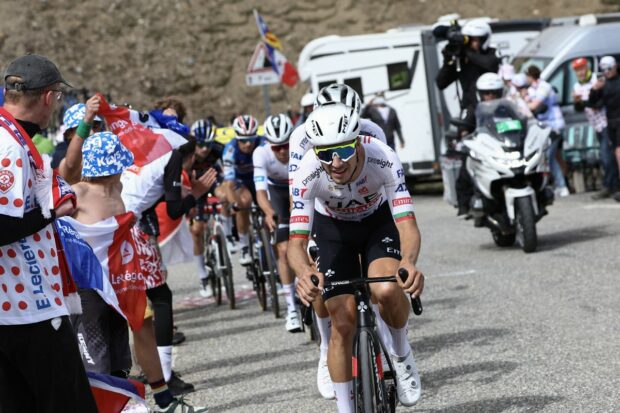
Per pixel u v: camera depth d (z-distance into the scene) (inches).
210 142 592.4
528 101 931.3
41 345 244.1
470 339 430.3
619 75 854.5
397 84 1139.3
